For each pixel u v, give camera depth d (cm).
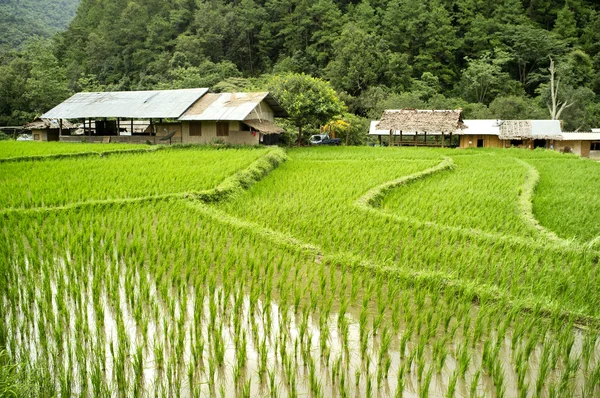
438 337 738
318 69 7344
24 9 12138
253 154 2516
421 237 1197
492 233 1260
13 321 702
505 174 2328
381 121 4322
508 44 7556
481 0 8081
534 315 774
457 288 879
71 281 854
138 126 4006
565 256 1074
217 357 660
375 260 1048
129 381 620
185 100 3516
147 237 1139
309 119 4122
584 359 677
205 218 1362
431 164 2570
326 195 1702
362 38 6869
